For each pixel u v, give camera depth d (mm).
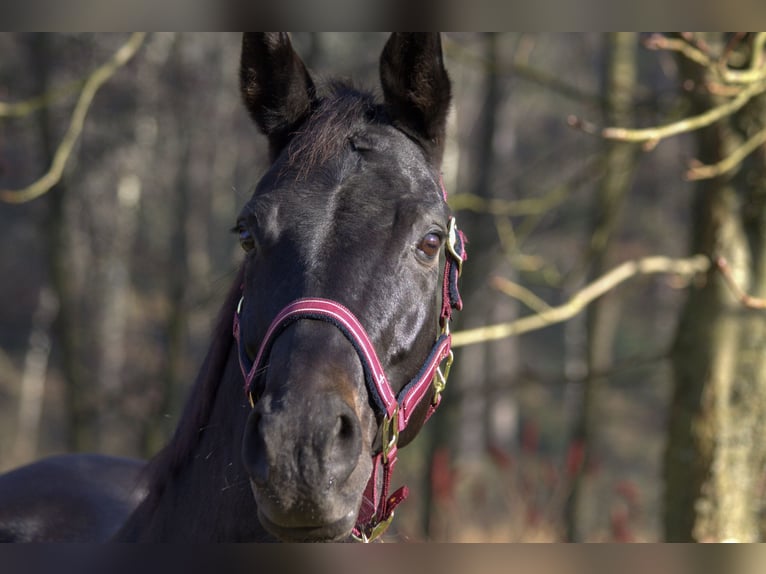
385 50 3123
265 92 3215
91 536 4039
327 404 2385
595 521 14000
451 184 12312
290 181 2848
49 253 12617
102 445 18250
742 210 6297
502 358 24016
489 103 11141
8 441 22703
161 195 21219
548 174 15391
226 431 2896
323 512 2311
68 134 6805
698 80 6305
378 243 2727
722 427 6234
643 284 10102
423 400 2994
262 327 2682
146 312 24922
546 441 22438
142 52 14297
